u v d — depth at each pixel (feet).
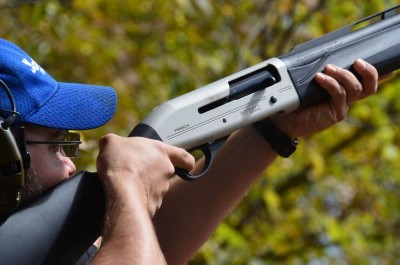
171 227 11.28
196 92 10.19
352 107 23.75
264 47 22.76
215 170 11.37
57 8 20.81
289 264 22.91
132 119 20.26
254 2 23.12
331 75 10.77
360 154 24.16
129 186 8.91
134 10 22.52
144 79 21.81
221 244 21.71
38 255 8.85
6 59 9.10
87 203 9.17
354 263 23.31
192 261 20.53
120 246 8.39
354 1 23.49
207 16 23.11
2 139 8.40
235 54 22.36
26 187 9.09
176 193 11.35
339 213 24.84
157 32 22.63
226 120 10.28
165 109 9.99
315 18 23.15
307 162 23.22
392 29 11.23
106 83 20.89
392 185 25.58
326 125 10.99
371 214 24.67
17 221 8.87
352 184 24.14
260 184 23.35
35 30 20.61
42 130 9.27
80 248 9.12
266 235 23.06
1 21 20.59
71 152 9.61
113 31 21.86
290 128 11.08
